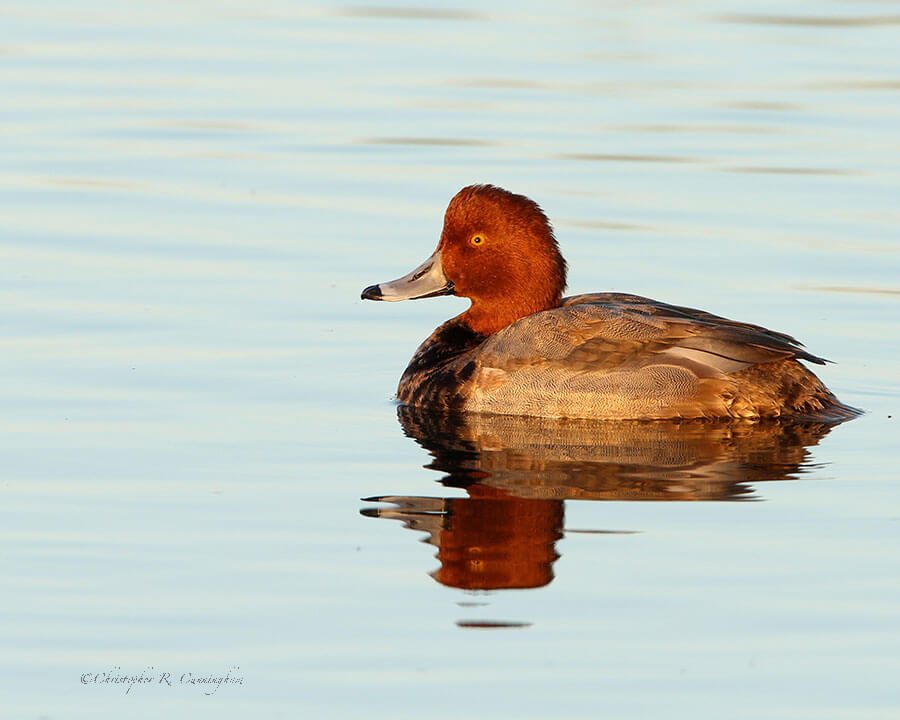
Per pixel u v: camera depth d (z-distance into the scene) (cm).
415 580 858
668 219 1828
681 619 809
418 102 2395
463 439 1129
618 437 1128
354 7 3275
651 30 3017
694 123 2289
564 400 1184
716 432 1140
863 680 749
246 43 2838
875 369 1334
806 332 1448
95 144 2153
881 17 3141
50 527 935
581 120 2302
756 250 1711
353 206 1884
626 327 1190
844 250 1705
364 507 971
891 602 824
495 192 1295
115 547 902
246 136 2208
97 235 1752
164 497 991
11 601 829
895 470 1043
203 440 1123
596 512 957
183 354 1365
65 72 2580
